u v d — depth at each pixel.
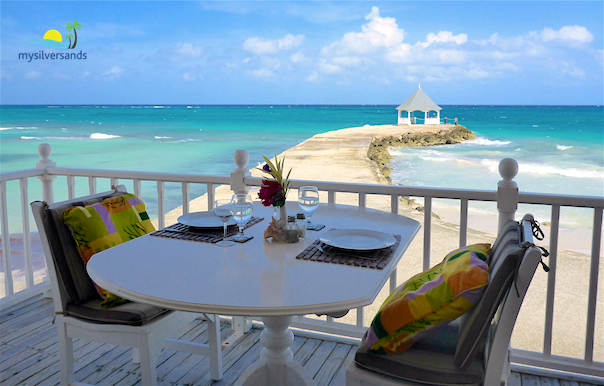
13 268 6.43
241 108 75.44
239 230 1.78
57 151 24.36
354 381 1.38
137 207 2.11
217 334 2.12
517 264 1.16
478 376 1.26
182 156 22.83
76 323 1.79
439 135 30.16
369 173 17.02
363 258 1.48
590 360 2.08
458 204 11.54
